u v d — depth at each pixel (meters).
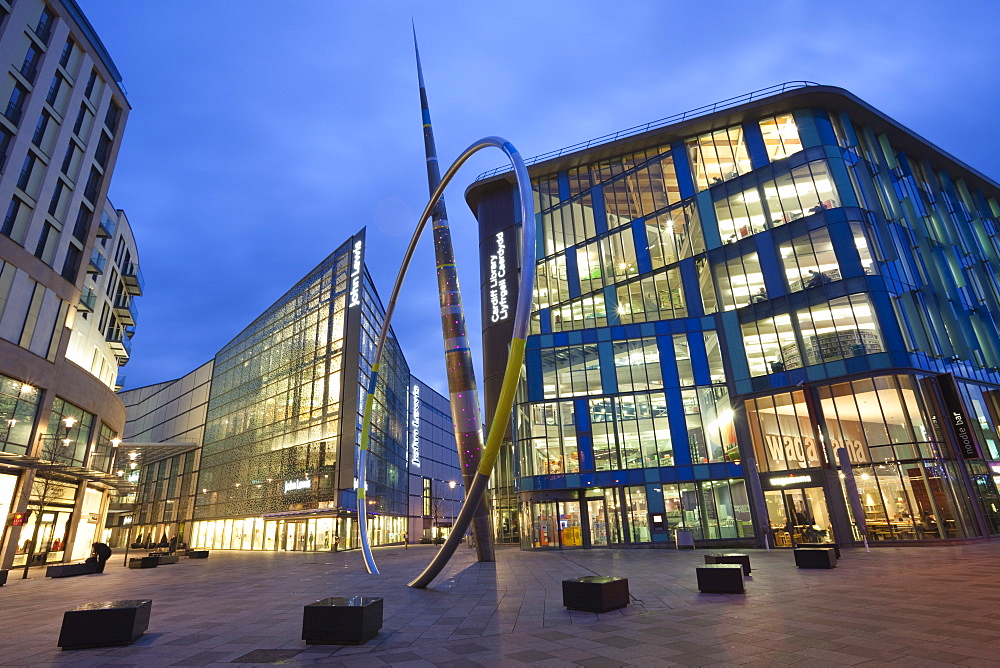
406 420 74.50
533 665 6.79
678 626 8.76
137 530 77.50
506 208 48.47
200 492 68.06
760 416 31.27
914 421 26.31
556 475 35.38
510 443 47.25
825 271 30.09
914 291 30.14
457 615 10.73
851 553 22.81
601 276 40.44
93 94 34.75
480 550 23.77
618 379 36.06
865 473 27.06
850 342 28.41
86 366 41.44
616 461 34.50
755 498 29.25
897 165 35.53
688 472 32.66
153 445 59.69
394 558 33.06
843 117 33.94
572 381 37.09
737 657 6.72
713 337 34.25
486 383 46.66
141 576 23.39
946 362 29.42
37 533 30.11
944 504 24.88
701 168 37.69
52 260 30.48
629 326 36.91
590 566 20.86
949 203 39.59
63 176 31.45
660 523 32.41
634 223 40.00
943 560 17.47
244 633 9.45
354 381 49.69
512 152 12.58
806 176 32.28
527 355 38.78
